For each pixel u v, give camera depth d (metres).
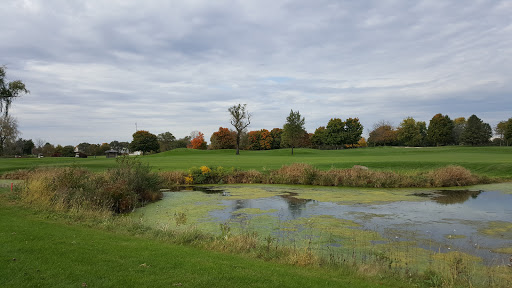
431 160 36.34
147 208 17.50
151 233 10.60
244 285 5.88
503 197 20.31
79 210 13.62
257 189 24.64
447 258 9.41
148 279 5.87
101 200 16.05
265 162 39.28
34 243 7.77
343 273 7.52
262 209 17.02
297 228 13.02
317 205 18.11
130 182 19.80
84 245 7.98
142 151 106.31
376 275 7.55
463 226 13.30
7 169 30.83
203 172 28.42
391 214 15.66
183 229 12.25
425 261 9.16
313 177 27.31
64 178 17.70
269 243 9.66
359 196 21.11
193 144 105.62
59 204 14.16
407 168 30.81
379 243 11.01
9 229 9.16
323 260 8.53
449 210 16.58
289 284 6.13
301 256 8.29
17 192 16.94
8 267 6.02
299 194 22.06
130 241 9.00
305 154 69.00
